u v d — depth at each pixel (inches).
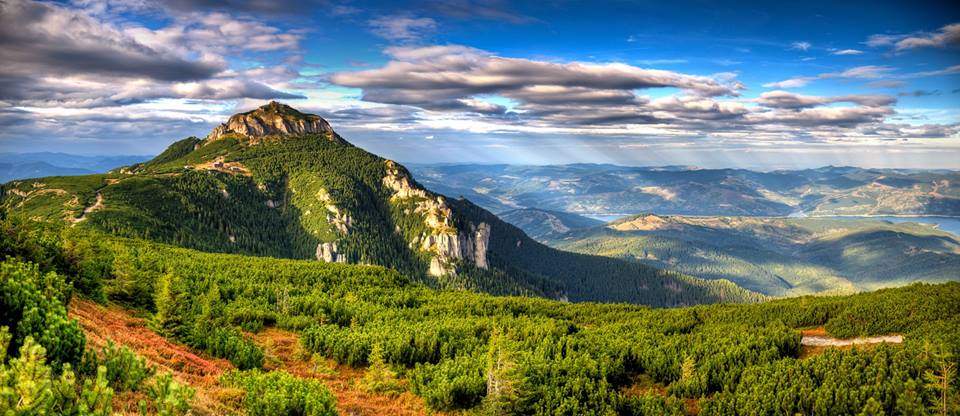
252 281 4761.3
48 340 912.9
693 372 2504.9
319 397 1460.4
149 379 1143.6
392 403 2240.4
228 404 1417.3
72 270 2423.7
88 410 706.8
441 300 5231.3
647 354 2775.6
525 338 3228.3
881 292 4345.5
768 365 2456.9
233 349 2304.4
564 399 2193.7
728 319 3941.9
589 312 4808.1
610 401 2294.5
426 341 2950.3
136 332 2080.5
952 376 1974.7
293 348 2940.5
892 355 2369.6
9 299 957.8
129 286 2778.1
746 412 2089.1
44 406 648.4
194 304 3068.4
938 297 3585.1
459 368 2524.6
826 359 2410.2
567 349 2910.9
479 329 3491.6
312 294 4503.0
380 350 2610.7
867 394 2033.7
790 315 3715.6
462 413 2209.6
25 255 2145.7
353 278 5738.2
